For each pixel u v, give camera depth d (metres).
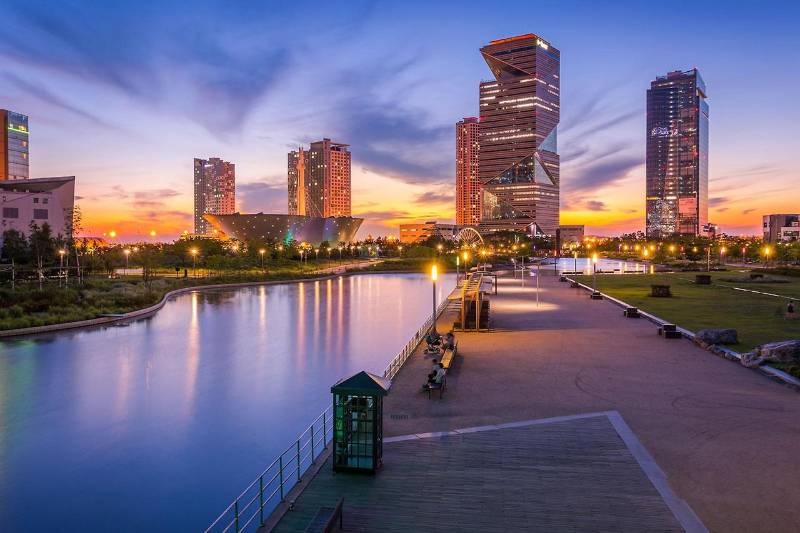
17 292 57.09
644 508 11.54
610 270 124.69
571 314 45.16
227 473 19.89
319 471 13.64
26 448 22.05
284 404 27.70
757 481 12.74
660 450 14.73
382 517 11.33
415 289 93.06
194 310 64.62
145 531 16.22
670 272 112.62
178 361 37.19
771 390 20.88
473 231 184.50
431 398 19.98
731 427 16.53
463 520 11.16
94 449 21.97
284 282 110.31
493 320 41.50
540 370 24.56
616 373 23.89
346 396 13.55
